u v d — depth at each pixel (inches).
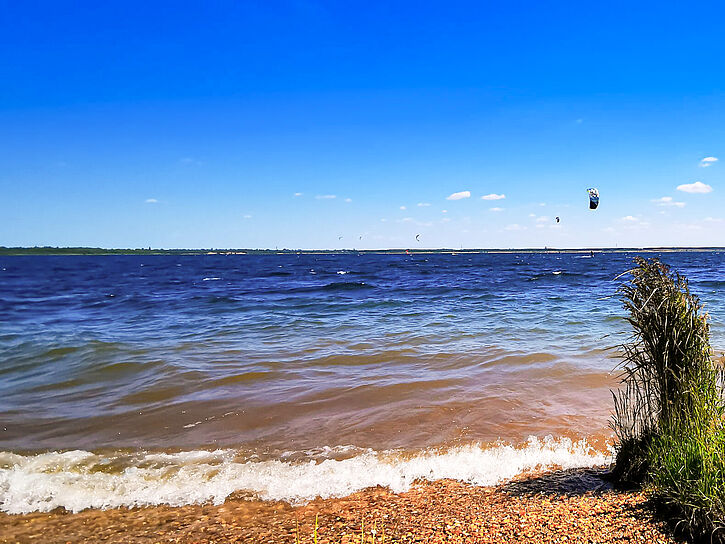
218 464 219.9
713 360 171.2
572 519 156.9
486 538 148.9
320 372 374.3
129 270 2876.5
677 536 142.9
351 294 1101.1
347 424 267.0
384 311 765.9
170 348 470.0
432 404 296.0
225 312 775.7
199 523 171.3
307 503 185.5
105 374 376.8
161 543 158.4
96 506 185.2
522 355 419.2
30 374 382.0
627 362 191.3
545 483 193.2
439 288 1251.8
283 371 377.4
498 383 338.3
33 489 197.3
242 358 422.6
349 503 183.9
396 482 201.3
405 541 151.0
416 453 229.1
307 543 153.7
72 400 314.5
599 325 592.4
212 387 337.1
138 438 250.5
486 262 4099.4
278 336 536.1
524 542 145.3
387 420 271.9
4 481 203.6
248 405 298.8
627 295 183.3
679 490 150.9
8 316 753.6
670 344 168.7
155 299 1011.9
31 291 1280.8
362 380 350.0
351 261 4977.9
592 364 386.0
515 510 167.6
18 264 4153.5
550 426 259.8
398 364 398.3
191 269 3011.8
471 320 650.2
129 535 164.1
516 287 1270.9
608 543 141.9
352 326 604.7
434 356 424.5
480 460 219.6
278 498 189.9
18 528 169.3
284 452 232.4
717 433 152.8
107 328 615.2
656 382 176.1
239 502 187.0
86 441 247.3
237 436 252.4
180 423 271.0
